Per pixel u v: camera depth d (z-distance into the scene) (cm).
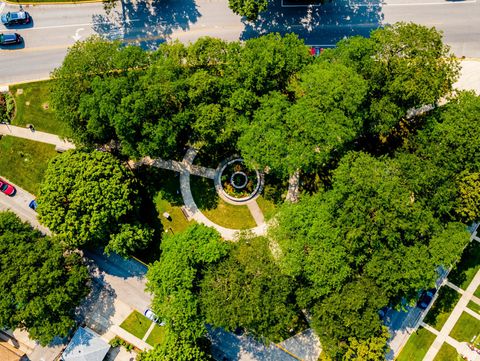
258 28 7681
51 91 6919
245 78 6562
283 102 6488
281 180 7500
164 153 6900
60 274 6906
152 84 6469
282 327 6662
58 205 6794
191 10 7712
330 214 6475
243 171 7525
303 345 7531
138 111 6425
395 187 6375
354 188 6375
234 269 6588
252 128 6419
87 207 6769
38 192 7100
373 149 7469
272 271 6450
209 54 6631
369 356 6494
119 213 6869
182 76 6662
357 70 6581
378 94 6681
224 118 6625
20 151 7738
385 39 6475
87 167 6838
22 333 7681
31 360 7612
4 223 7075
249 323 6488
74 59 6731
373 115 6575
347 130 6312
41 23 7756
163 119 6556
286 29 7669
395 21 7625
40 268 6856
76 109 6788
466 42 7594
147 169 7619
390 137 7456
